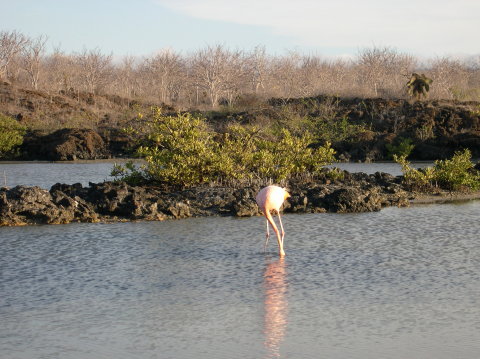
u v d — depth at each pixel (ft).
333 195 84.02
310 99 234.79
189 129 95.50
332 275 50.47
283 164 97.40
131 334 37.65
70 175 128.88
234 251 58.85
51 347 35.68
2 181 117.19
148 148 95.96
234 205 78.79
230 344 35.99
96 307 42.68
